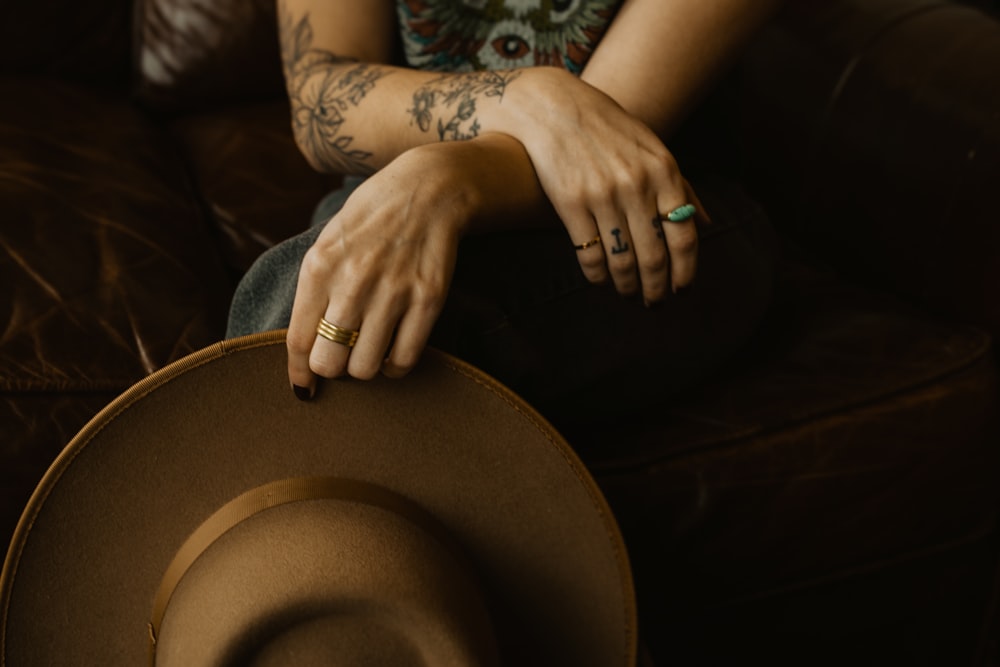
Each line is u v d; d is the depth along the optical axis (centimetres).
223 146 135
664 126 84
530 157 73
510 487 67
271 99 154
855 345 101
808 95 124
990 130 102
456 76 81
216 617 55
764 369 98
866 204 117
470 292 71
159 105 149
